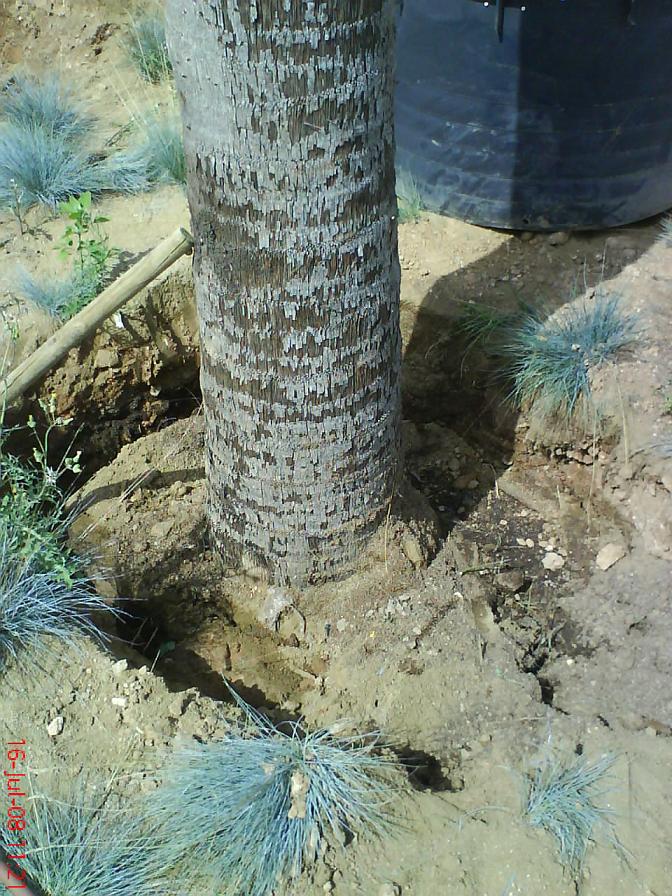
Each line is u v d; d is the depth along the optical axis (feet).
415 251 6.72
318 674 5.13
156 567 5.43
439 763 4.66
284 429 4.70
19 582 4.85
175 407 6.90
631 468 5.76
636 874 4.12
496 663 5.00
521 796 4.38
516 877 4.09
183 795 4.26
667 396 5.76
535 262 6.61
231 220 4.18
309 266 4.24
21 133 7.50
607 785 4.43
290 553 5.15
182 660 5.24
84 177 7.24
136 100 8.24
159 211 7.09
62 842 4.19
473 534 5.92
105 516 5.64
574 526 5.91
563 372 5.91
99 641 4.90
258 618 5.31
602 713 4.91
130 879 4.08
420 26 6.15
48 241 6.91
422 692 4.87
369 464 4.99
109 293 5.39
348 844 4.17
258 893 4.04
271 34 3.69
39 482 5.83
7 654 4.74
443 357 6.37
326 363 4.52
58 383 6.31
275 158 3.96
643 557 5.62
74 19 8.80
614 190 6.48
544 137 6.26
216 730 4.54
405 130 6.69
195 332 6.58
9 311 6.33
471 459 6.33
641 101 6.12
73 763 4.44
